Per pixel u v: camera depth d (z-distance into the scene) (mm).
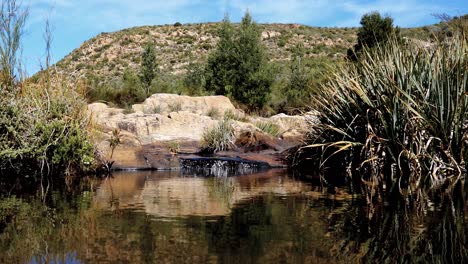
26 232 3047
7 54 7062
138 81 22844
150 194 4746
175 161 8016
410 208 3873
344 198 4434
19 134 6355
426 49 6730
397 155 6234
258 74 24375
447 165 6066
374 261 2404
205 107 16297
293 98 22062
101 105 14008
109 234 2967
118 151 7734
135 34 61625
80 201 4301
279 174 6969
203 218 3465
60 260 2422
